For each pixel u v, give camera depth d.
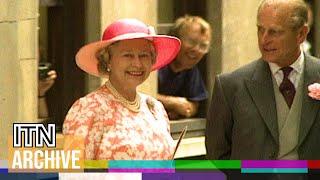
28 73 7.06
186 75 8.59
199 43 8.34
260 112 5.09
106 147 4.50
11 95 6.90
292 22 4.90
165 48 4.93
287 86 5.10
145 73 4.70
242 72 5.22
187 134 8.65
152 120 4.77
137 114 4.68
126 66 4.61
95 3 7.64
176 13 9.01
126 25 4.66
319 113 5.09
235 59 9.13
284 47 4.94
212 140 5.32
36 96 7.16
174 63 8.41
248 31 9.23
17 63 6.94
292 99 5.10
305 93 5.10
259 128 5.09
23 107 7.03
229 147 5.32
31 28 7.05
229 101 5.20
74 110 4.54
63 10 7.80
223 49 8.99
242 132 5.12
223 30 8.97
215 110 5.27
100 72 4.78
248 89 5.15
